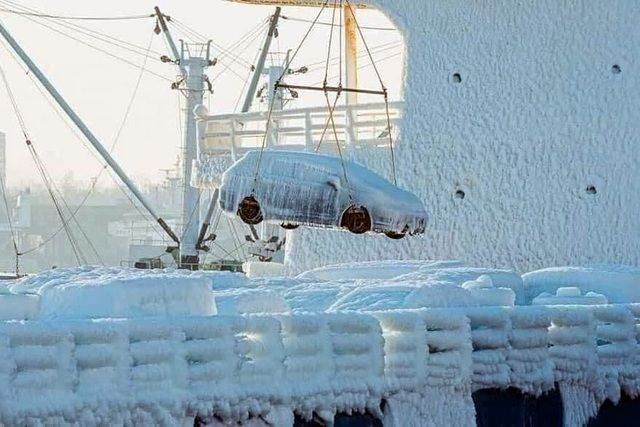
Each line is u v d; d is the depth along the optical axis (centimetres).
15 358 3550
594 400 5525
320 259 8681
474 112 8344
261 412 4162
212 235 11544
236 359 4088
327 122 8575
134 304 4303
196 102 11375
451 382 4806
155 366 3881
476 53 8350
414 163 8462
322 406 4362
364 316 4531
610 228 8038
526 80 8238
